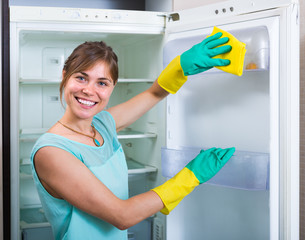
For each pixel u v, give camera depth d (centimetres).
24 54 240
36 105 248
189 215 203
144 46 236
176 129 196
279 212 152
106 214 108
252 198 177
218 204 191
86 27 202
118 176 128
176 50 186
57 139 115
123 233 134
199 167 126
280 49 149
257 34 154
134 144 265
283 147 149
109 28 203
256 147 168
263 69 153
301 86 204
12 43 196
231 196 185
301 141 206
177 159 179
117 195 125
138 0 268
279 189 152
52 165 108
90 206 108
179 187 120
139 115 155
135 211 110
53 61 247
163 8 226
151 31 206
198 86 188
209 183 169
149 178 240
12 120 199
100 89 116
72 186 107
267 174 155
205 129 186
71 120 123
